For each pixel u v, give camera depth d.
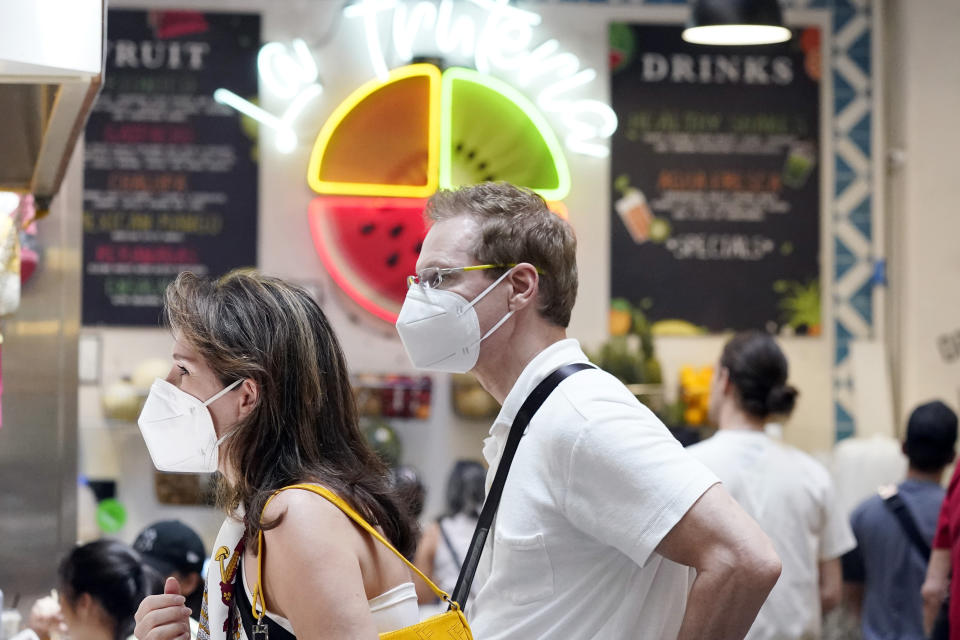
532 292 2.34
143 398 6.63
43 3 2.30
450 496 5.53
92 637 3.33
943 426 4.91
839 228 7.19
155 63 6.90
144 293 6.88
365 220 6.90
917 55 7.05
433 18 6.88
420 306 2.34
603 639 2.17
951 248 7.04
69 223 4.08
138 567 3.38
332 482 1.93
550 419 2.21
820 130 7.18
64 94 2.54
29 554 4.03
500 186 2.44
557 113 7.02
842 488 6.72
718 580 2.02
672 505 2.06
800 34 7.18
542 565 2.20
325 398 2.03
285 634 1.85
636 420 2.15
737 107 7.15
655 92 7.12
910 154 7.05
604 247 7.11
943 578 4.50
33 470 4.04
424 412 6.80
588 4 7.11
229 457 1.98
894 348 7.18
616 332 7.08
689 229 7.12
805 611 4.08
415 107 6.86
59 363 4.07
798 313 7.14
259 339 1.96
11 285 3.32
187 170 6.91
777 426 4.79
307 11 6.95
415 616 1.96
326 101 6.93
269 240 6.95
